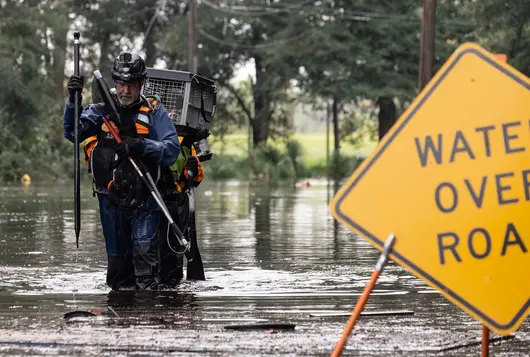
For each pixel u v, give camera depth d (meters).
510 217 8.02
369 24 81.88
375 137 103.12
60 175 69.00
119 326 10.81
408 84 81.94
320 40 81.00
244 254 19.00
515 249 8.00
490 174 8.07
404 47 82.56
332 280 15.04
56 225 25.80
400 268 16.70
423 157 8.18
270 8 87.00
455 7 84.50
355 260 17.94
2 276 15.38
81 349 9.59
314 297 13.20
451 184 8.12
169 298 13.06
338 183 62.03
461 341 10.04
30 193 45.84
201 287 14.19
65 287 14.15
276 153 73.06
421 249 8.12
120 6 93.94
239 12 86.94
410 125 8.23
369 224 8.23
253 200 39.84
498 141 8.09
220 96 98.25
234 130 100.38
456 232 8.09
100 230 24.20
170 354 9.40
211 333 10.41
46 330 10.53
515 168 8.05
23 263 17.17
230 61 93.62
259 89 90.50
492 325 8.00
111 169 13.34
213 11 87.69
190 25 61.81
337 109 97.62
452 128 8.16
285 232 24.17
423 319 11.40
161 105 13.54
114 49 97.12
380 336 10.31
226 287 14.20
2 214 30.22
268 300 12.89
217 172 72.06
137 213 13.73
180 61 98.06
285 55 83.94
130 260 14.06
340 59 83.25
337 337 10.25
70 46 93.94
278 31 86.56
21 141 70.19
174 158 13.41
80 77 13.34
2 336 10.16
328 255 18.84
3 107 68.38
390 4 83.06
